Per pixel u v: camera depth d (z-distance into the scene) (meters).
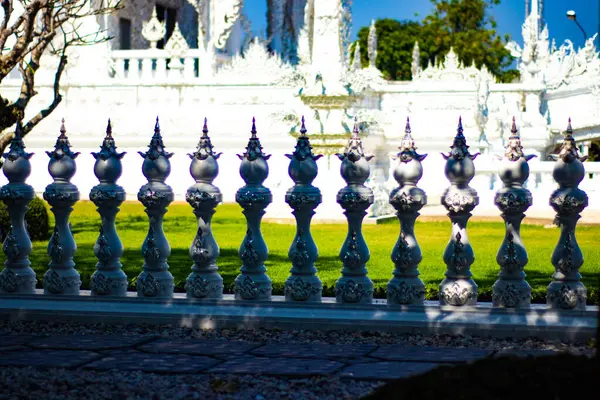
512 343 7.51
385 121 28.73
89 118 32.41
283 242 17.77
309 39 23.33
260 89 33.41
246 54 34.03
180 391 6.08
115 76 36.69
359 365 6.73
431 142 29.12
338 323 7.96
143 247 8.48
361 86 23.38
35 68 13.37
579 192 7.82
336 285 8.13
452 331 7.79
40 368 6.75
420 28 67.75
